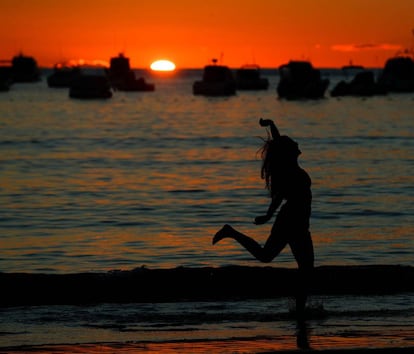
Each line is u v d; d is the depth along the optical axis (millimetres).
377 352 24047
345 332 28406
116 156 140375
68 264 50438
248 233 61750
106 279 36438
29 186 97438
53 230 64625
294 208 29547
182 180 103812
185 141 176000
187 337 28016
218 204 80500
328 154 141625
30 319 31328
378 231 62562
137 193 90062
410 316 31203
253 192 90125
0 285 35594
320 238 59312
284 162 29547
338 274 37094
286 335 28047
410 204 79250
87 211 76000
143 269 37656
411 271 37500
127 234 62156
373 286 36156
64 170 117312
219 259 50906
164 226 66438
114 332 29000
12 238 60656
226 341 27188
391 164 122938
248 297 35000
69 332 29062
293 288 35844
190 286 36000
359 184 97625
